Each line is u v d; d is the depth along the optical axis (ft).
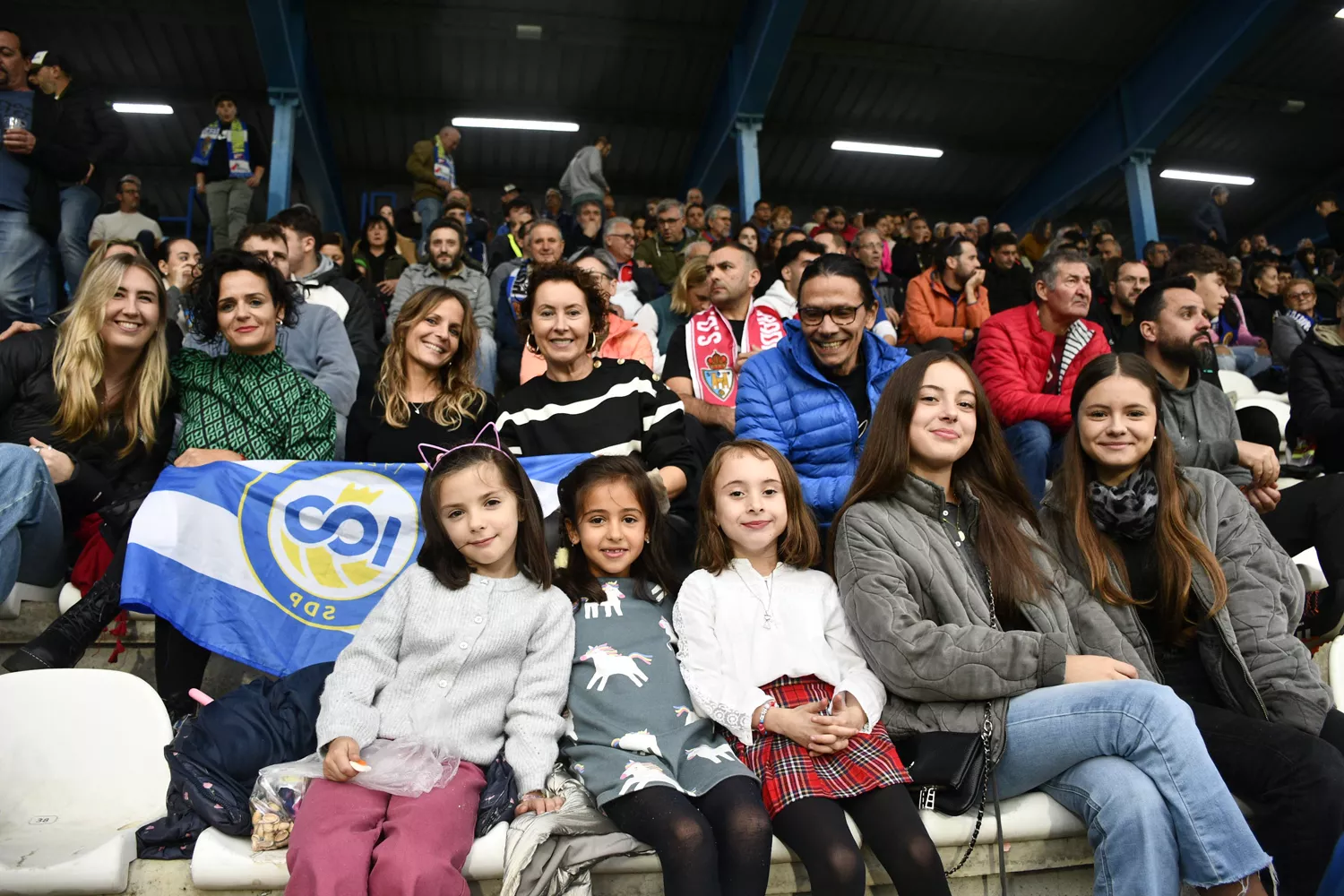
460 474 7.18
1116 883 6.06
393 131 46.68
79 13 37.76
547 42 40.37
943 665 6.61
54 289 18.42
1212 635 7.39
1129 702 6.30
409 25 39.11
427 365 10.34
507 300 16.98
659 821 5.90
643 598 7.61
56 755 6.81
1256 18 34.78
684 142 48.52
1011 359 12.60
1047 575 7.59
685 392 13.12
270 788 6.17
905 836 5.98
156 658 8.51
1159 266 28.07
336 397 11.99
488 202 52.13
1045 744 6.49
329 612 8.79
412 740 6.44
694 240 28.27
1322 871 6.02
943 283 19.74
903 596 7.04
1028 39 41.68
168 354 10.43
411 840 5.72
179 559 8.46
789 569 7.54
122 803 6.77
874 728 6.80
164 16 37.99
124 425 9.91
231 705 6.73
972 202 55.88
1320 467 13.24
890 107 46.80
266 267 10.25
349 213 50.08
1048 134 49.37
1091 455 8.02
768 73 36.09
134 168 48.52
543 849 5.97
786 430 10.46
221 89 42.75
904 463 7.68
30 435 9.70
